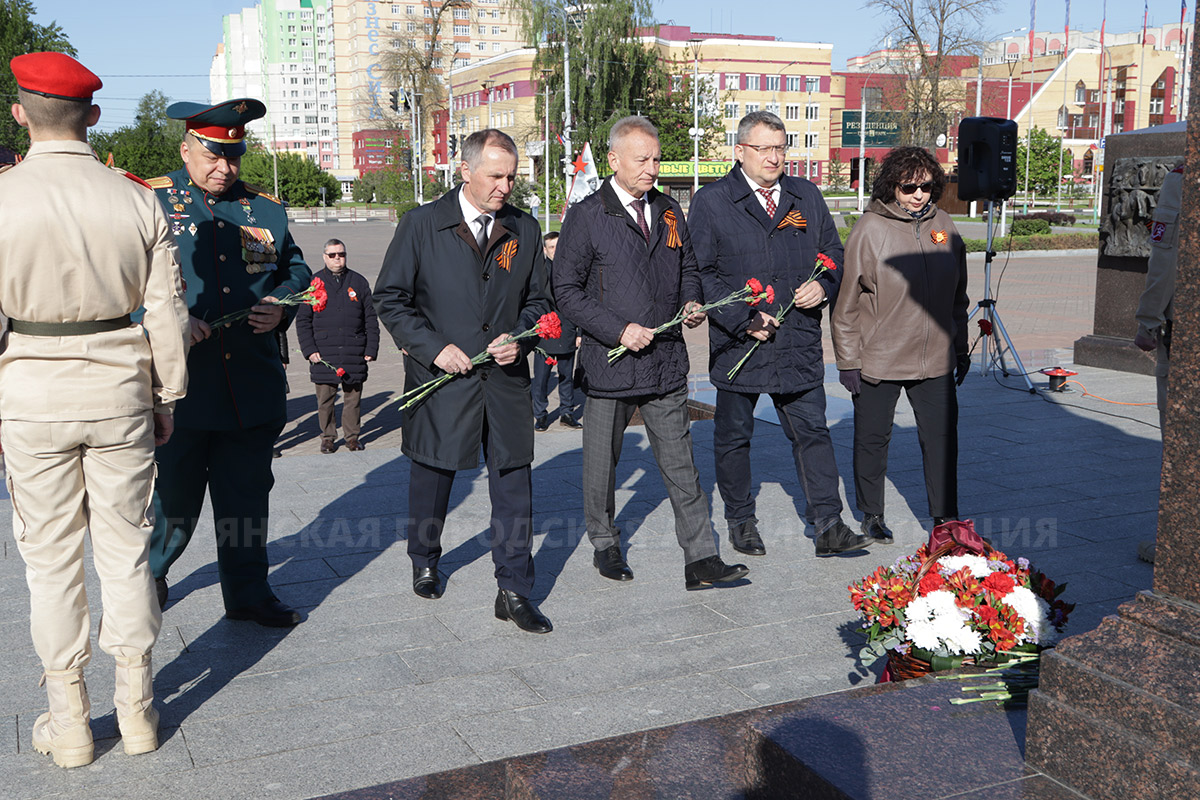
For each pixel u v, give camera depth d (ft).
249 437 12.51
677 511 13.84
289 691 10.82
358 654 11.79
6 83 169.68
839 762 7.25
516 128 231.71
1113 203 32.17
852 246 15.24
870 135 232.12
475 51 430.20
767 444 22.91
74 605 9.18
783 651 11.84
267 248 12.50
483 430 13.03
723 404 15.24
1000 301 64.95
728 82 250.57
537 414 31.63
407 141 262.26
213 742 9.70
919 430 15.62
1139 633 6.89
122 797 8.71
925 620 9.09
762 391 14.80
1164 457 6.95
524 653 11.82
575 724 10.06
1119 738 6.59
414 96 211.82
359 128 417.49
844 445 22.76
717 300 14.70
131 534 9.34
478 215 12.92
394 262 12.82
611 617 12.94
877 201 15.37
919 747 7.46
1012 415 25.95
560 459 21.76
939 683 8.53
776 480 19.84
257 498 12.61
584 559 15.29
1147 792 6.43
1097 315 33.40
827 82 259.19
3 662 11.46
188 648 11.98
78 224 8.60
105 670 11.40
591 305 13.29
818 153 262.47
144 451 9.36
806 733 7.67
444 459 12.89
